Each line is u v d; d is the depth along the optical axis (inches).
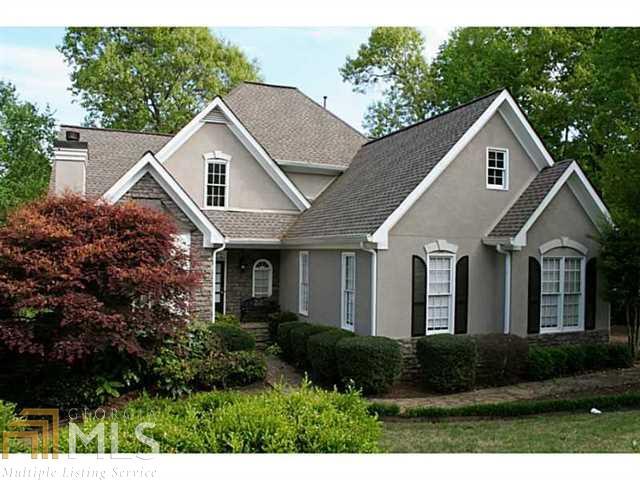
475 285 624.1
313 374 588.7
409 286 585.9
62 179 613.0
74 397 424.5
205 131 793.6
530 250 620.4
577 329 646.5
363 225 595.8
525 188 658.2
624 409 459.5
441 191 605.9
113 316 406.0
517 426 391.5
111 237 433.7
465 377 520.4
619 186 546.9
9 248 407.5
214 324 601.6
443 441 344.2
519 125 645.3
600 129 893.2
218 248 650.2
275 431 214.2
